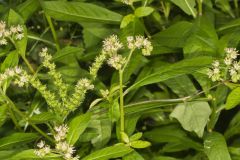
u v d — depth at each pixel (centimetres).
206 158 85
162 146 93
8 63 81
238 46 94
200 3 93
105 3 111
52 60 84
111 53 76
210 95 83
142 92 93
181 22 89
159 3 106
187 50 85
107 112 81
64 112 78
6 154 77
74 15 90
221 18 103
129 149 71
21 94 99
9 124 95
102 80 102
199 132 82
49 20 97
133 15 86
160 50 89
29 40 100
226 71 77
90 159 70
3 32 82
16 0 111
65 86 79
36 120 76
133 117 80
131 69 83
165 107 93
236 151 84
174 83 89
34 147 83
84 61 101
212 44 85
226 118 100
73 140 72
